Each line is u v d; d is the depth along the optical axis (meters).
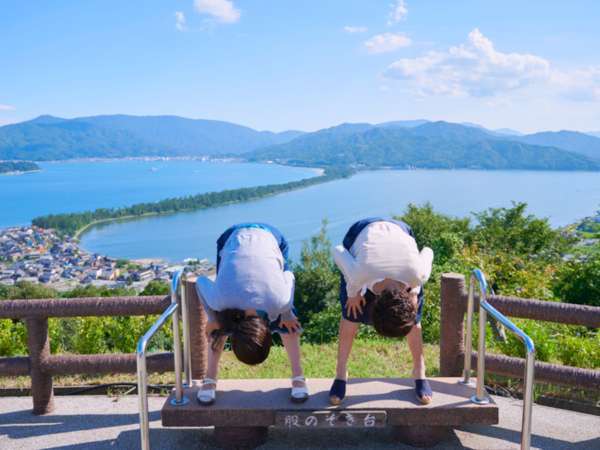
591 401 3.53
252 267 2.49
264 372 4.66
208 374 2.78
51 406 3.44
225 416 2.67
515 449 2.84
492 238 18.20
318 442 2.91
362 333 6.92
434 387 2.98
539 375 3.21
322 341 9.27
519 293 8.73
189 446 2.90
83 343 5.35
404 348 5.48
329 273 18.64
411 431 2.83
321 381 3.04
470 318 3.12
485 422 2.70
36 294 37.41
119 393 3.82
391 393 2.86
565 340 4.92
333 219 153.88
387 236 2.61
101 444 2.96
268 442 2.91
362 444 2.88
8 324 5.36
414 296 2.57
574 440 2.98
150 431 3.09
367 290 2.57
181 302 3.07
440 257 12.95
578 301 9.59
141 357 2.30
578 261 10.07
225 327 2.40
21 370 3.37
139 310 3.39
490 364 3.34
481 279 2.84
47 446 2.95
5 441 3.02
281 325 2.72
